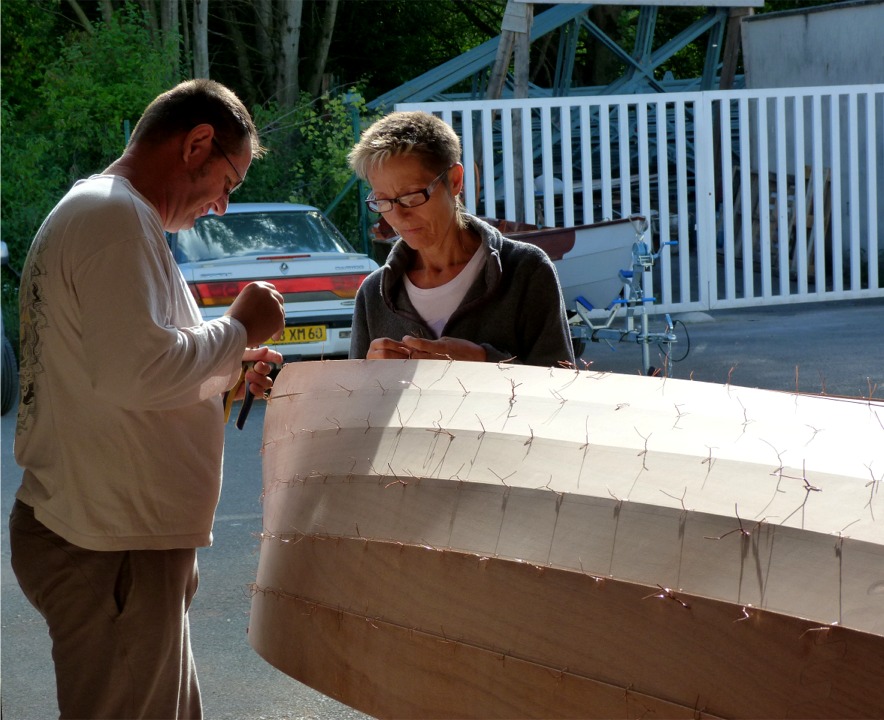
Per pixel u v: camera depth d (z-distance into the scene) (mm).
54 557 2076
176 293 2104
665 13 22766
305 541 1992
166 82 13180
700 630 1446
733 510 1497
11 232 10805
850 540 1409
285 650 2039
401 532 1806
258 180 13055
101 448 2031
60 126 12336
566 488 1652
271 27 16562
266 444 2301
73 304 1955
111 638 2086
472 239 2506
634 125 16969
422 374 2068
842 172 13789
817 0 22312
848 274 13789
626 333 8227
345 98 12977
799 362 8656
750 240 11211
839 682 1351
